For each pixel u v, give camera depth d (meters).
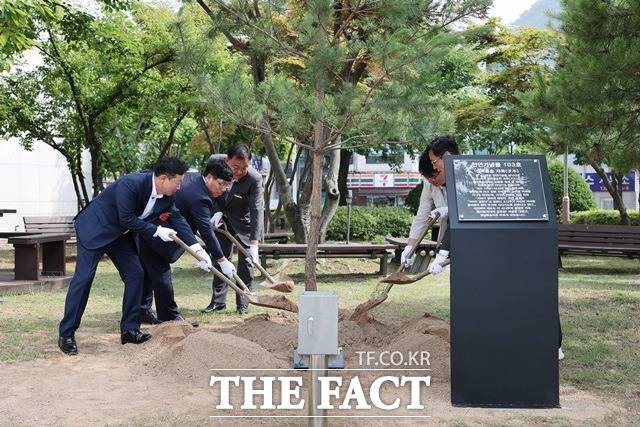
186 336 6.14
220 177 6.77
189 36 7.06
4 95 16.17
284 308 6.41
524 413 4.50
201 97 6.75
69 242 18.73
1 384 5.07
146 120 18.08
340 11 6.68
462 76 21.91
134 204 6.20
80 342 6.51
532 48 18.98
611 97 8.37
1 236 11.52
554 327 4.59
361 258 13.97
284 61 10.46
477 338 4.61
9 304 8.58
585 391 5.05
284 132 6.76
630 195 37.00
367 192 39.69
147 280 7.54
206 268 6.32
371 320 6.93
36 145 25.30
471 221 4.61
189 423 4.25
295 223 13.80
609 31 8.60
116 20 15.49
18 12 9.89
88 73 15.66
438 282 11.27
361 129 6.54
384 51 5.94
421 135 6.36
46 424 4.20
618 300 9.10
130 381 5.19
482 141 25.44
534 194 4.65
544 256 4.59
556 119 8.80
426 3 6.18
